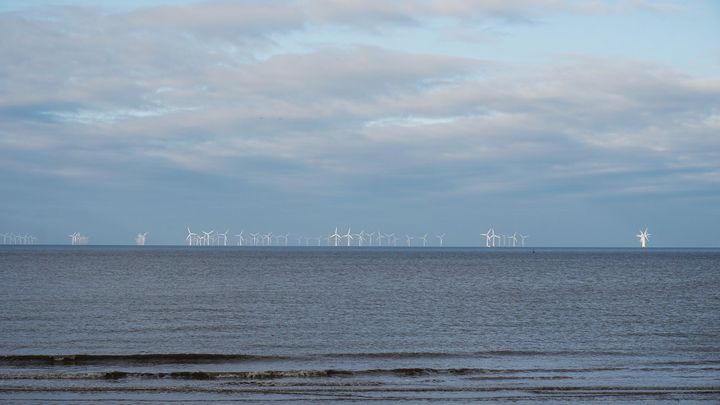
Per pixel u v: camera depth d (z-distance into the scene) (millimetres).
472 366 34031
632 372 32250
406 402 25906
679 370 32812
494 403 25812
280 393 27297
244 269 140250
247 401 25875
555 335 45375
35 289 80062
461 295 77812
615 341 42625
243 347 39906
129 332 45250
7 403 25188
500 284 98125
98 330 46000
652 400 26453
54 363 34188
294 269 142750
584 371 32562
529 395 27172
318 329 47812
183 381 29734
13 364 33750
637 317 56250
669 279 111750
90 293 75125
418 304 66562
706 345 40969
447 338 43906
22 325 48094
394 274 124312
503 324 51344
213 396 26656
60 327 47219
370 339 43375
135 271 126312
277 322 51281
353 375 31344
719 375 31531
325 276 115312
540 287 92188
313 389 28094
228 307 61312
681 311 61000
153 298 69688
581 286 94500
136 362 34688
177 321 51062
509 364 34625
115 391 27359
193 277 108688
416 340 43031
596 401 26250
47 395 26500
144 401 25703
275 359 35906
